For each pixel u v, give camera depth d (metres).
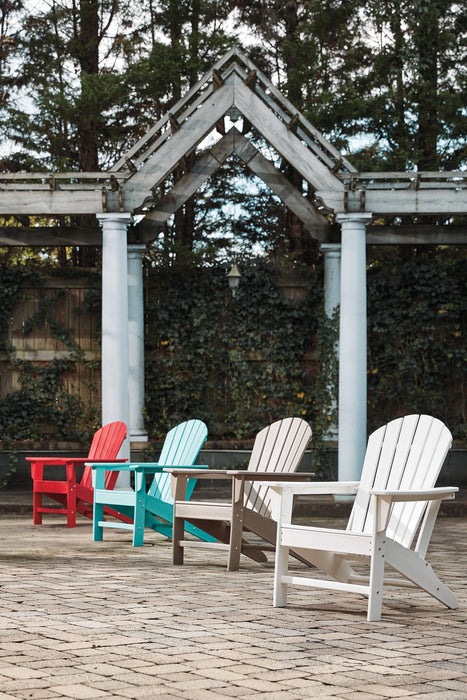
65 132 16.48
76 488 8.23
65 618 3.71
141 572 5.28
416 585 4.27
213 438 12.21
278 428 6.20
